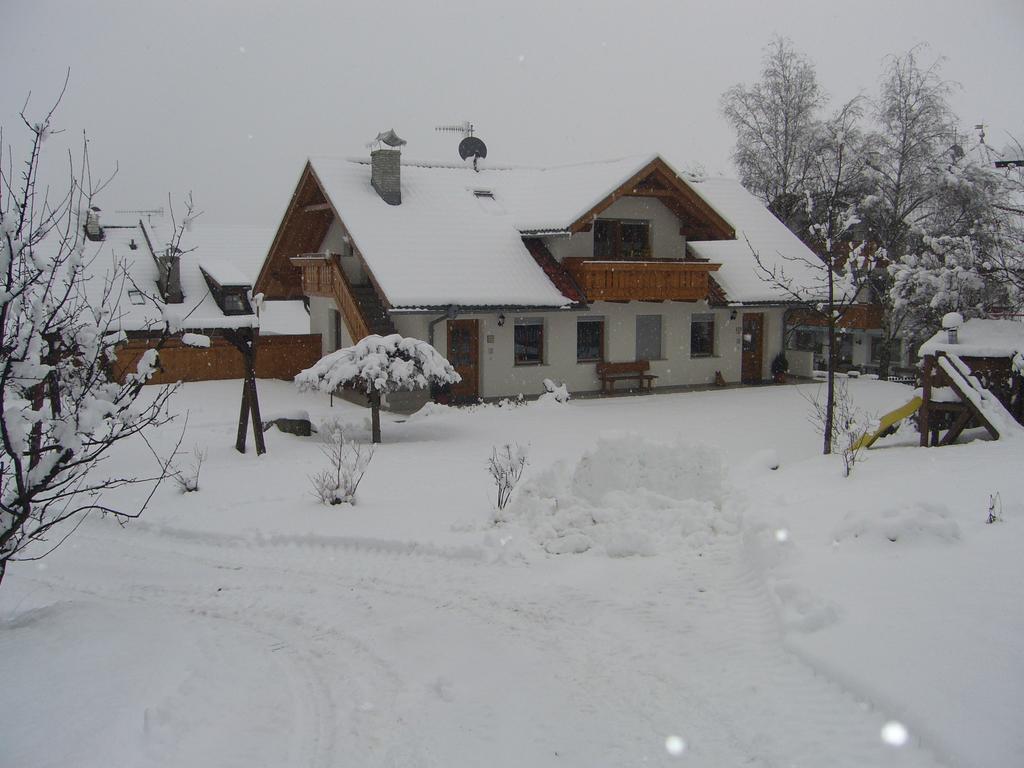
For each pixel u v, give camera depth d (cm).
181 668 630
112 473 1426
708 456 1046
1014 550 711
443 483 1315
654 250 2666
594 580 823
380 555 960
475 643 693
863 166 3400
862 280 2366
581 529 959
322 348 2903
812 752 478
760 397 2455
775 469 1282
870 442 1425
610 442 1057
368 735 541
